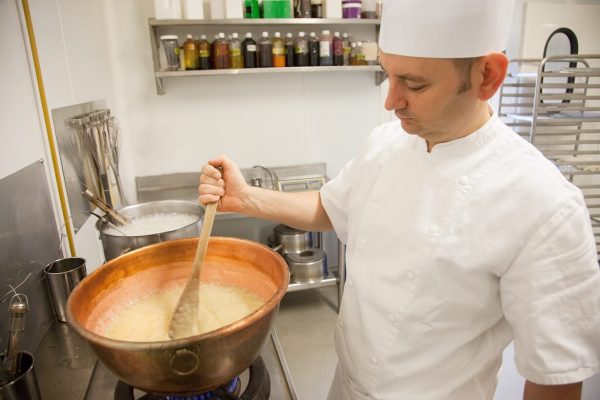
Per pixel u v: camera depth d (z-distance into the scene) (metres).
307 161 2.72
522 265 0.70
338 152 2.75
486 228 0.73
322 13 2.34
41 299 1.08
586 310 0.68
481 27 0.62
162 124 2.47
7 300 0.92
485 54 0.65
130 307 0.82
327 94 2.63
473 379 0.83
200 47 2.24
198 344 0.54
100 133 1.64
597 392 1.83
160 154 2.52
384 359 0.84
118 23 2.28
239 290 0.87
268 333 0.65
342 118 2.70
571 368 0.68
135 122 2.44
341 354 0.98
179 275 0.88
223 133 2.56
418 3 0.62
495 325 0.83
